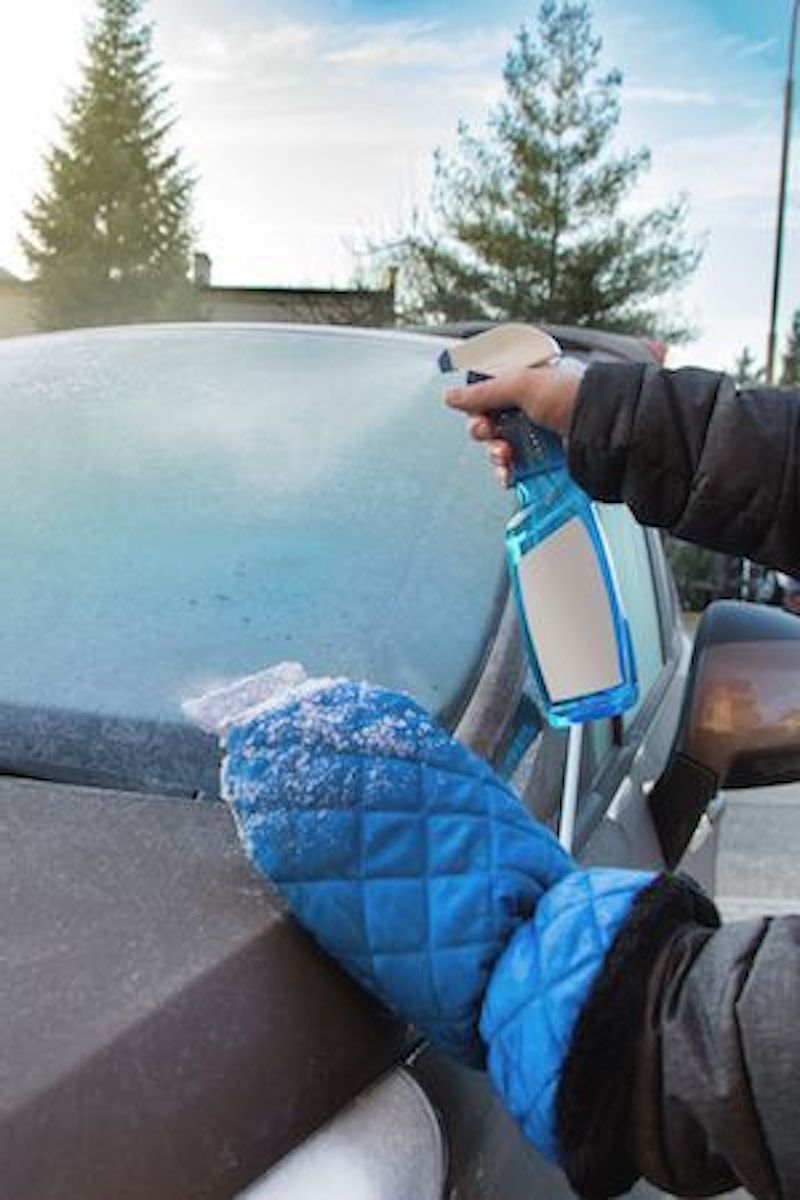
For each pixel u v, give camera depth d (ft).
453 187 82.02
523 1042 3.33
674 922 3.39
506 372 4.95
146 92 117.50
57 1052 3.00
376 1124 3.41
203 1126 3.07
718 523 4.81
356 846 3.50
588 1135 3.25
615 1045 3.23
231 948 3.42
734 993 3.16
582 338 8.27
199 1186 3.02
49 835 3.92
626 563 8.27
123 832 3.95
